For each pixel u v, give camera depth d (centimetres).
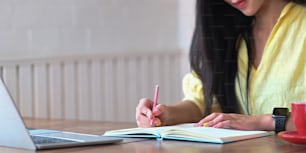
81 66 326
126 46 359
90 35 338
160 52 376
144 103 172
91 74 331
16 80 294
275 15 183
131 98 355
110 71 343
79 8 333
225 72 190
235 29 190
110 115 341
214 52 190
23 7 305
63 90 316
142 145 131
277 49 180
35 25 311
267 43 181
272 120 151
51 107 310
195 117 185
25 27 306
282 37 179
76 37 331
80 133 158
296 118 127
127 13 361
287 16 179
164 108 172
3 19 296
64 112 317
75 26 331
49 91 310
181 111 180
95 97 333
